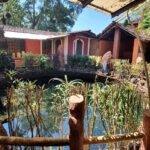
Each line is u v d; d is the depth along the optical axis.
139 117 3.46
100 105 3.15
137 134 2.10
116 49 20.06
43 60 17.75
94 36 23.08
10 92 2.88
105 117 3.14
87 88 3.14
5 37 18.91
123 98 3.27
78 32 22.45
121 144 3.23
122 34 20.31
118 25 18.94
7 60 14.33
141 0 3.42
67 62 19.31
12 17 33.62
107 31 20.27
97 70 17.59
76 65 19.17
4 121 4.73
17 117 2.91
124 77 12.96
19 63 18.41
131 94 3.35
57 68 18.41
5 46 19.16
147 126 2.04
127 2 3.54
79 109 1.68
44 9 35.59
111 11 3.85
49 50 22.81
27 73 16.12
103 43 22.59
